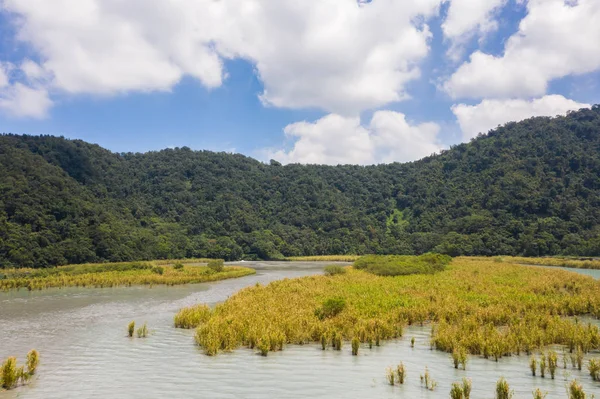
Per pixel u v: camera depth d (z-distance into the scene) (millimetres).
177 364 17625
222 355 19078
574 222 104750
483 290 36719
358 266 69625
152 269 63781
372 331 22078
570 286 39875
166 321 27922
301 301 30281
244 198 157500
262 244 123250
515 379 15367
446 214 136500
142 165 165375
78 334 23828
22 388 14688
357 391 14305
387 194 174000
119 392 14273
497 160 152875
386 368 16906
